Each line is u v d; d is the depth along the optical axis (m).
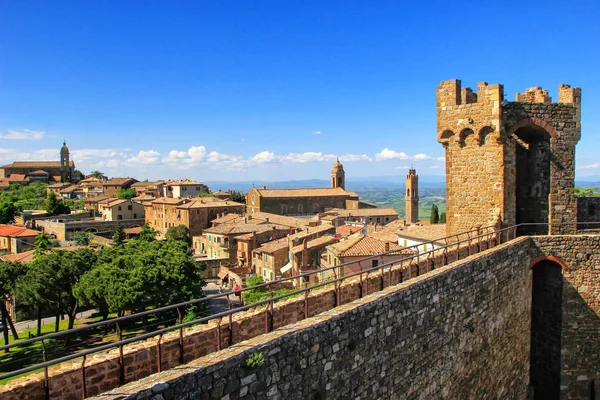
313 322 11.82
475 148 28.08
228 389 9.63
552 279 26.61
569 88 28.75
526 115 27.56
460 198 28.86
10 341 51.75
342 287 15.33
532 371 27.62
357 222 132.75
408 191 168.25
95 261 61.66
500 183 27.05
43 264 55.56
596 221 31.17
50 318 65.31
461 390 18.12
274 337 10.80
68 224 136.50
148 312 9.09
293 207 171.00
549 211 28.69
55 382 8.75
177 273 56.59
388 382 14.13
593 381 25.83
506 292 22.45
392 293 14.41
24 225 142.62
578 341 25.89
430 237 60.47
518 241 24.53
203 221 143.50
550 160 28.47
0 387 8.25
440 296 16.80
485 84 27.33
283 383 10.83
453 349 17.59
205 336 11.16
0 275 55.19
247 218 127.50
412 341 15.24
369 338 13.40
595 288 25.61
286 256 89.75
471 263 19.06
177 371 9.05
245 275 86.81
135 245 77.75
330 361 12.09
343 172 193.62
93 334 47.16
